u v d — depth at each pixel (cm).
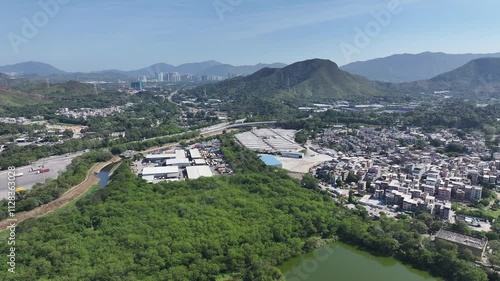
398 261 14638
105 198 19025
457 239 14875
